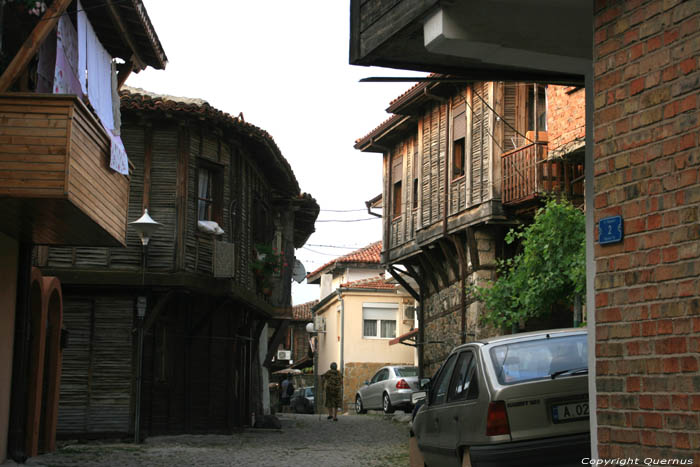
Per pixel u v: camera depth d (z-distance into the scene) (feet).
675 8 16.39
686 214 15.75
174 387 65.92
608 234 17.35
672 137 16.20
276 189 87.20
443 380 29.55
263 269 77.30
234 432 72.18
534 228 49.80
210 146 67.05
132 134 63.57
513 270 52.37
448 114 84.12
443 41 20.92
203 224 64.69
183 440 60.54
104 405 60.59
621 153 17.33
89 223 38.11
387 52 23.82
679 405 15.57
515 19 21.25
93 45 39.99
